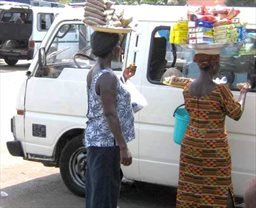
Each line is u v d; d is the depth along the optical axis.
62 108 5.85
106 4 4.34
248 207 1.78
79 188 5.98
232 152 4.98
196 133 4.55
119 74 5.49
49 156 6.05
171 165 5.30
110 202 4.30
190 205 4.64
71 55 5.84
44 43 6.02
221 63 5.04
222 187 4.55
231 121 4.95
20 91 6.11
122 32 4.23
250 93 4.89
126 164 4.21
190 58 5.19
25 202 5.89
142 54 5.40
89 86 4.32
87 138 4.31
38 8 20.09
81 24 5.80
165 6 5.49
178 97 5.18
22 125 6.12
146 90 5.33
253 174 4.93
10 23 20.53
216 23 4.43
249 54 4.95
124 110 4.25
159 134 5.30
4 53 20.62
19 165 7.38
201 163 4.55
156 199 6.04
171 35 4.70
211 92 4.47
